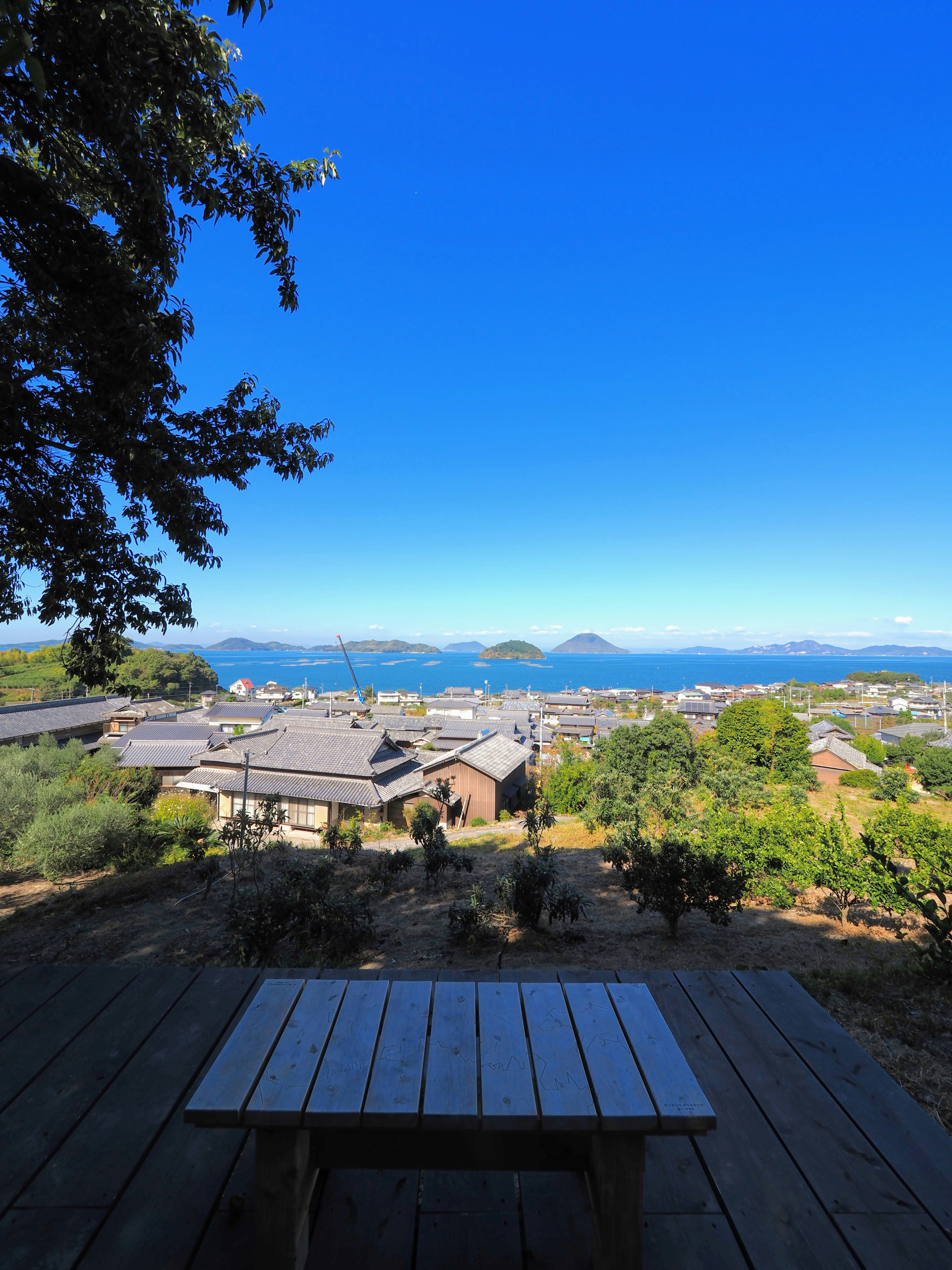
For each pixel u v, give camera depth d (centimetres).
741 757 3150
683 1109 146
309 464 647
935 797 3434
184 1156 207
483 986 201
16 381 486
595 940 727
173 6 458
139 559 620
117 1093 238
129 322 453
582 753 4044
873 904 777
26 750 2523
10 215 428
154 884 879
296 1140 153
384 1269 168
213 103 495
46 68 382
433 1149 161
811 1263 170
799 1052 266
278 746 2872
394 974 330
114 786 2273
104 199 525
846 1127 222
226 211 529
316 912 639
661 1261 172
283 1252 150
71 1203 188
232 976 324
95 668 635
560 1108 148
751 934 762
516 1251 174
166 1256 170
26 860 1360
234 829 1055
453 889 1030
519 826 2402
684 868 726
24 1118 224
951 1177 201
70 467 580
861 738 4628
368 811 2575
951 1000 376
